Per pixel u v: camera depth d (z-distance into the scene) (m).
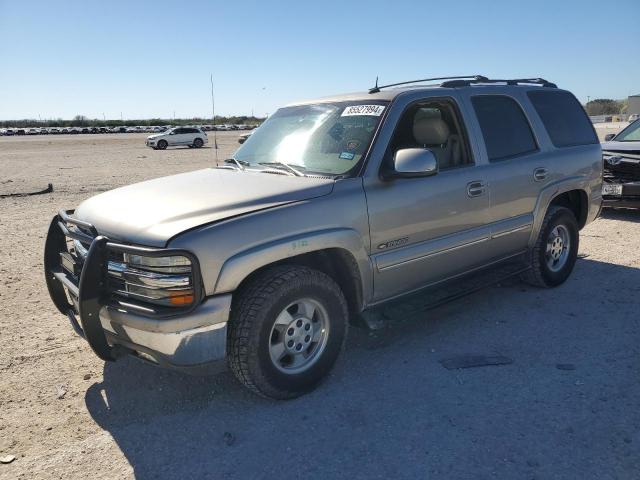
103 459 3.14
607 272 6.31
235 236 3.29
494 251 5.00
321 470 2.98
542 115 5.62
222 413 3.57
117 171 20.56
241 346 3.38
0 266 7.13
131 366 4.27
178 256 3.14
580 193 6.09
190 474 2.99
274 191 3.68
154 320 3.17
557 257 5.79
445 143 4.61
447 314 5.17
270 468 3.01
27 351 4.55
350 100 4.59
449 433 3.28
